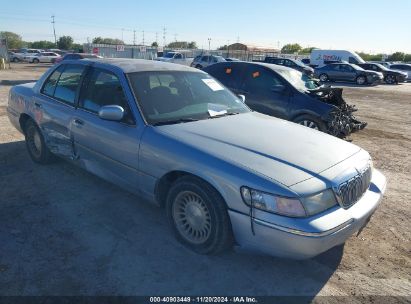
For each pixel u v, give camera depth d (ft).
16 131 23.91
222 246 10.25
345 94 63.10
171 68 14.37
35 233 11.76
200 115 12.70
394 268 10.85
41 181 15.64
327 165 10.01
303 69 87.97
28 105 16.72
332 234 9.01
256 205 9.10
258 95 25.25
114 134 12.29
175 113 12.41
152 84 12.99
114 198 14.30
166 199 11.47
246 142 10.72
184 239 11.19
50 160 17.16
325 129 23.13
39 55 147.64
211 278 9.96
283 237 8.86
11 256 10.54
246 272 10.28
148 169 11.42
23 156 18.70
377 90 73.10
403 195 16.39
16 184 15.30
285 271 10.42
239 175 9.39
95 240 11.49
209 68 28.37
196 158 10.17
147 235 11.87
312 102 23.40
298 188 8.97
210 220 10.19
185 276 9.99
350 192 9.89
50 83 16.02
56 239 11.46
